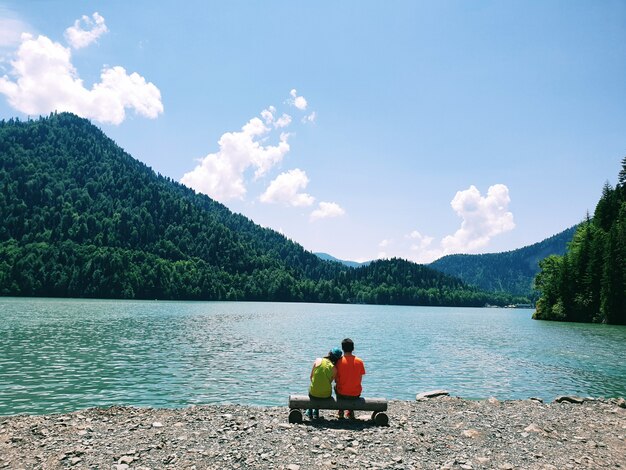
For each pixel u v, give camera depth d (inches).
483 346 2031.3
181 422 565.6
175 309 4980.3
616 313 4094.5
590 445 522.6
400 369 1310.3
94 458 430.3
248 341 1990.7
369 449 473.4
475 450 486.9
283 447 472.1
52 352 1455.5
